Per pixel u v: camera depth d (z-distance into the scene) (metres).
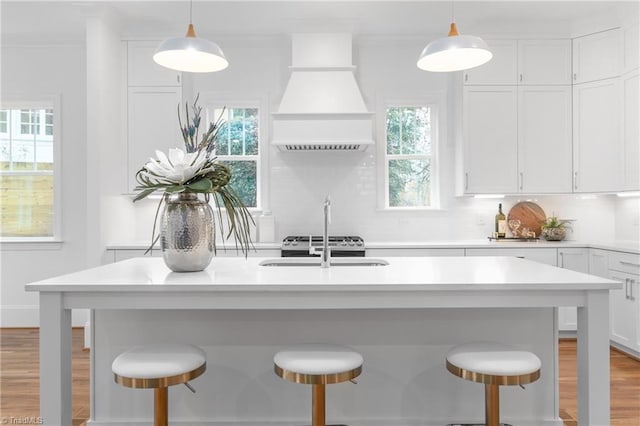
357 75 4.68
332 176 4.68
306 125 4.05
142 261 2.50
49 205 4.82
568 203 4.64
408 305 1.80
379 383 2.26
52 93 4.71
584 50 4.26
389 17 4.18
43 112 4.82
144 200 4.69
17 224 4.81
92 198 3.97
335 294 1.79
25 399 2.90
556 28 4.33
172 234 2.00
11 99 4.71
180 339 2.24
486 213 4.67
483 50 2.34
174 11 4.05
